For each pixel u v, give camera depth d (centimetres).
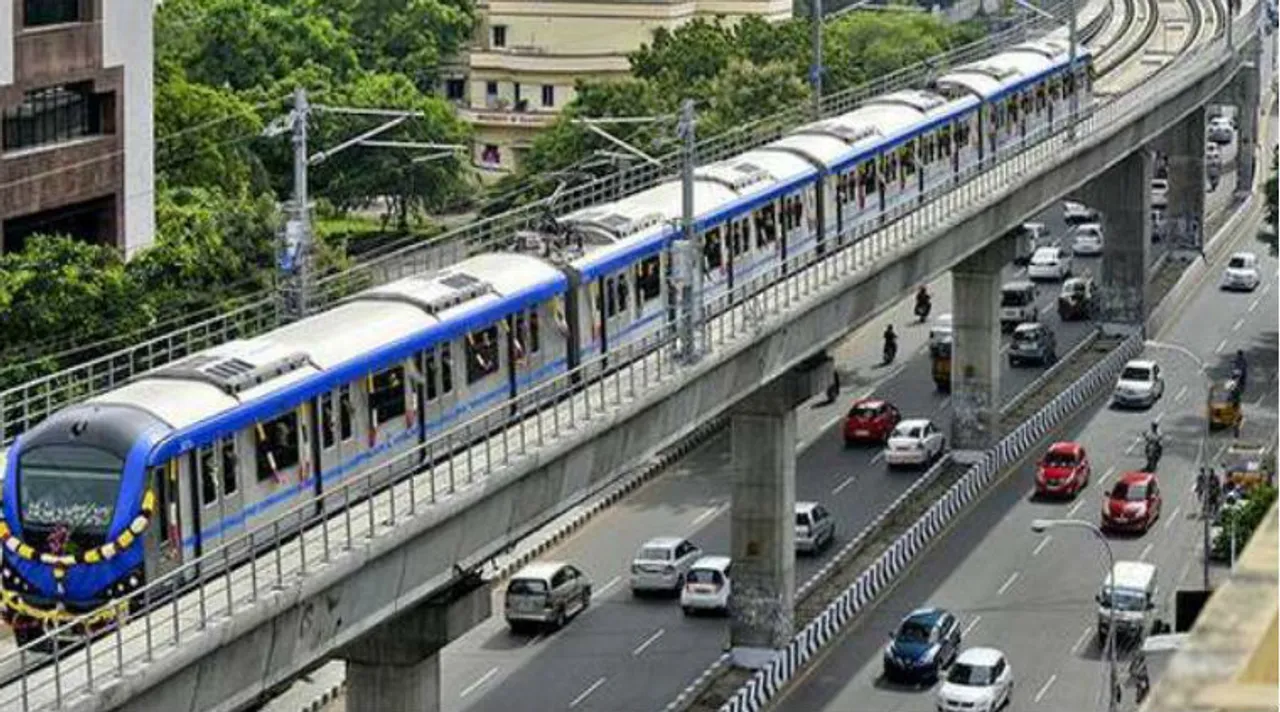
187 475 4738
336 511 5378
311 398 5328
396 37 18150
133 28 10631
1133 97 13488
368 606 5066
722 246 8144
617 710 7550
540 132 16188
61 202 10238
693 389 7088
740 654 8044
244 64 16200
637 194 8406
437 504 5241
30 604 4594
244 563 4881
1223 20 18812
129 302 7700
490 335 6347
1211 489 9375
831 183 9288
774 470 7994
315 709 7438
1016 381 12562
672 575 8825
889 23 17600
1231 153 19212
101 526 4531
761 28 15225
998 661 7594
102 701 3819
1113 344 13450
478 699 7656
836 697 7706
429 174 14988
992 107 11488
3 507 4612
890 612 8625
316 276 8088
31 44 9950
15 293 7531
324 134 14662
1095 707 7556
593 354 7025
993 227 10650
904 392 12294
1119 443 11256
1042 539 9588
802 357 8062
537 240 7069
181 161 12094
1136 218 13525
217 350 5228
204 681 4341
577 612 8638
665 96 13812
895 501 10144
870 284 8925
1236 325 14025
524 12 17612
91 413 4650
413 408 5875
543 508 6047
